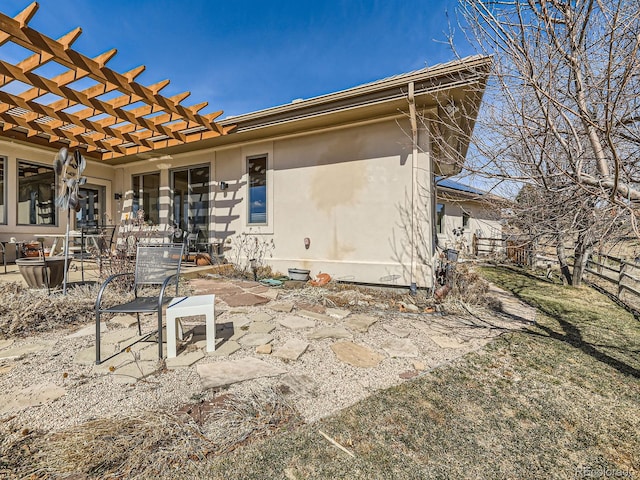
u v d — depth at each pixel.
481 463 1.75
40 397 2.22
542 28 2.74
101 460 1.66
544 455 1.83
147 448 1.75
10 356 2.87
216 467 1.66
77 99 5.08
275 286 6.18
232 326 3.81
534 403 2.36
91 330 3.58
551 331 4.02
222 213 8.08
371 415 2.14
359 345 3.34
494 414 2.21
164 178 8.95
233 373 2.63
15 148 7.88
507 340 3.63
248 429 1.95
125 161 9.37
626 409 2.31
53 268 4.94
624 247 3.26
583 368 2.95
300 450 1.80
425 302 5.15
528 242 3.87
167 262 3.55
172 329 2.87
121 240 6.84
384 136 6.11
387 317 4.37
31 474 1.56
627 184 2.59
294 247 7.02
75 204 5.36
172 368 2.70
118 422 1.96
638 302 5.84
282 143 7.14
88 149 8.48
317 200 6.76
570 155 2.77
